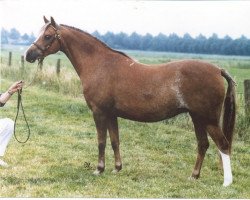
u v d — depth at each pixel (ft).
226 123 18.08
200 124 18.20
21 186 17.74
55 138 24.84
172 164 20.98
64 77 34.99
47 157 21.59
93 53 19.13
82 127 27.07
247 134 25.13
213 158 22.12
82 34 19.43
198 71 17.37
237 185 17.90
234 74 28.45
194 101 17.42
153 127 27.32
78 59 19.33
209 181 18.57
